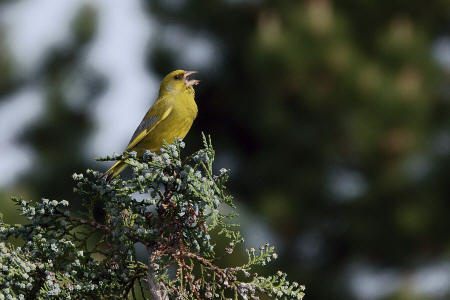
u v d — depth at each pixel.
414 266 16.38
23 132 17.03
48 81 17.52
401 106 14.75
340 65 14.84
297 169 16.55
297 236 16.53
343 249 16.81
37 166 16.44
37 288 4.17
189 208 4.22
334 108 15.33
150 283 4.20
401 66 15.63
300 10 15.88
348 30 16.00
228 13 17.16
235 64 17.19
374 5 16.61
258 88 16.20
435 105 16.22
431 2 16.59
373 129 14.97
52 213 4.25
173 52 17.81
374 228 16.11
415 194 15.91
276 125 15.89
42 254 4.17
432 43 17.22
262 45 15.12
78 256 4.18
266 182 16.77
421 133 15.22
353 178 16.41
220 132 17.75
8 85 17.00
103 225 4.32
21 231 4.24
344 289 16.61
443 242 15.95
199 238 4.24
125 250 4.24
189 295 4.27
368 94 14.91
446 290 15.95
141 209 4.22
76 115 17.20
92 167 16.55
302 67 15.03
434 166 15.93
